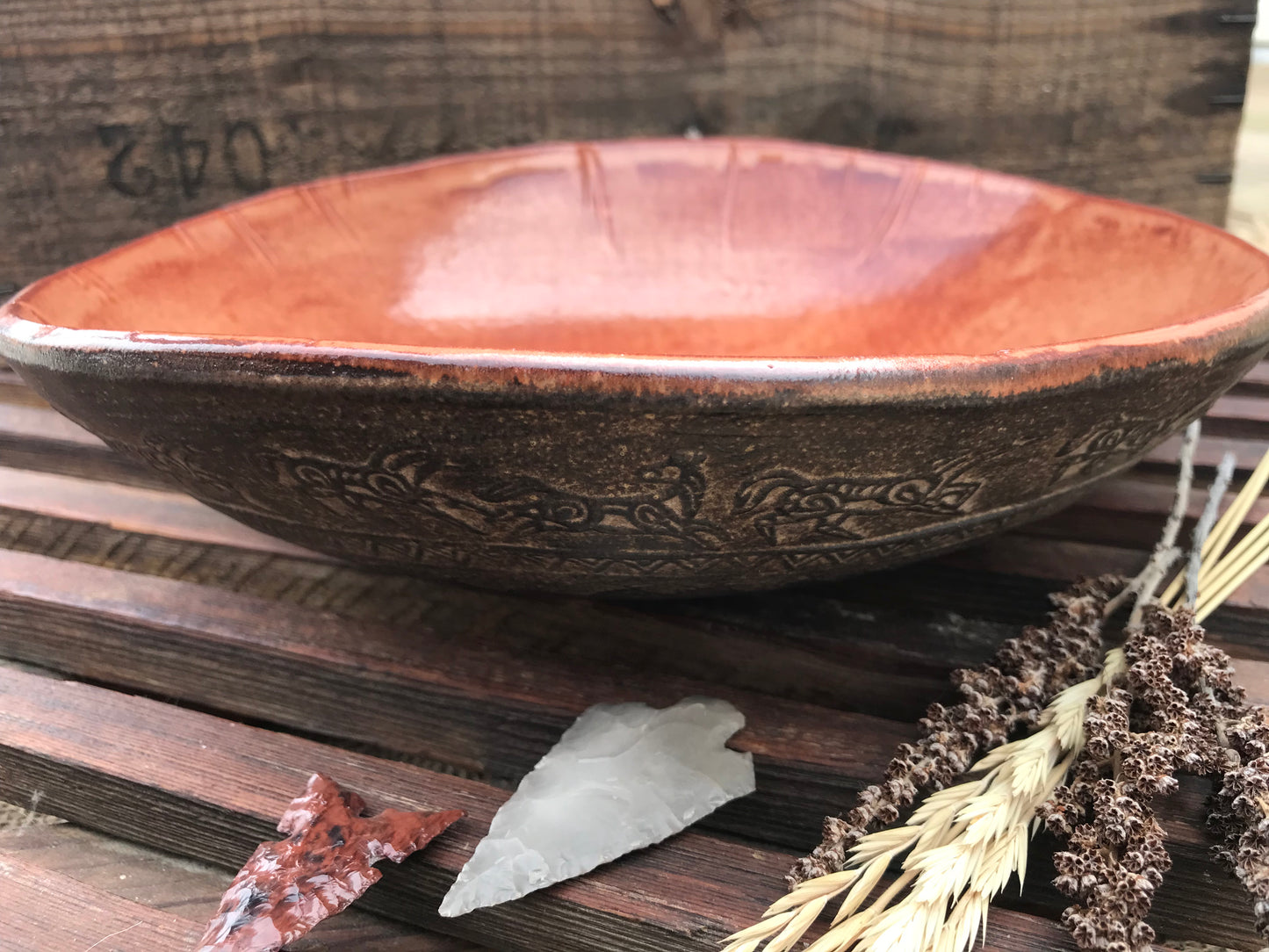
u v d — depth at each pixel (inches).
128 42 11.6
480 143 12.7
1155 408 5.5
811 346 10.1
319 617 7.9
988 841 5.2
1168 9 11.6
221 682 7.8
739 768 6.3
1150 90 12.1
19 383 11.4
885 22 12.0
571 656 7.5
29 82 11.7
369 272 10.0
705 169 10.8
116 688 8.3
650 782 6.1
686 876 5.7
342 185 10.0
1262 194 16.9
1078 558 8.1
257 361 4.8
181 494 9.8
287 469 5.4
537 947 5.8
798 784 6.4
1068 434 5.3
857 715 6.8
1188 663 5.9
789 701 7.0
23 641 8.4
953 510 5.7
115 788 6.5
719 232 10.7
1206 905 5.8
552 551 5.7
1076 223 9.0
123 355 5.1
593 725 6.6
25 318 6.5
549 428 4.8
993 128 12.4
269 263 9.3
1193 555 6.9
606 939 5.6
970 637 7.4
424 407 4.7
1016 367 4.8
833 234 10.5
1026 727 6.3
